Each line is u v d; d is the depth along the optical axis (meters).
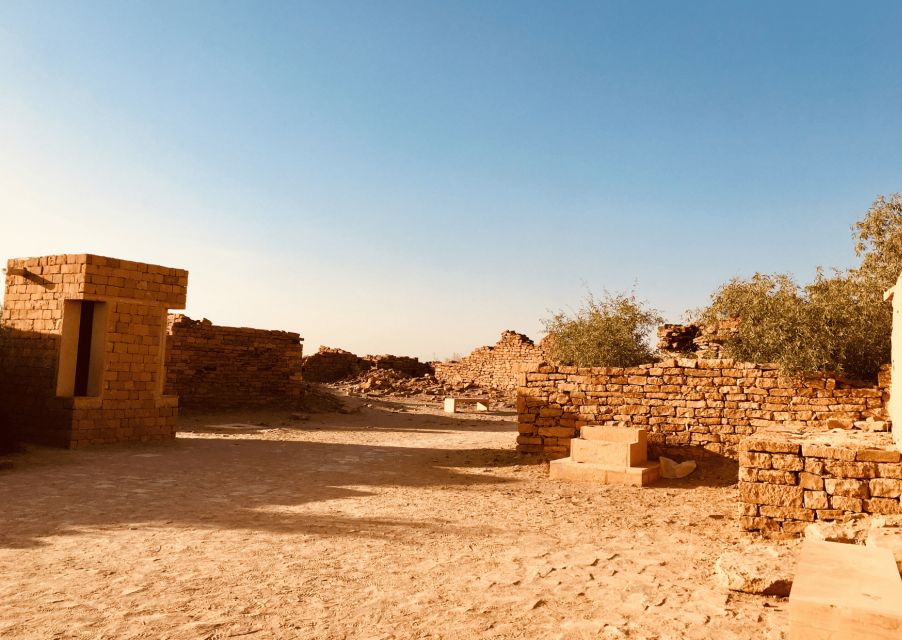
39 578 5.60
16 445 13.30
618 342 16.41
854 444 7.86
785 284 13.65
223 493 9.93
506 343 40.91
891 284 14.94
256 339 26.23
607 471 11.68
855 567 4.36
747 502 7.82
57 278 14.74
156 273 15.77
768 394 12.37
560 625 4.68
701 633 4.52
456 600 5.22
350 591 5.41
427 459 14.48
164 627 4.54
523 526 8.10
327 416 25.77
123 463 12.55
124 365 15.12
